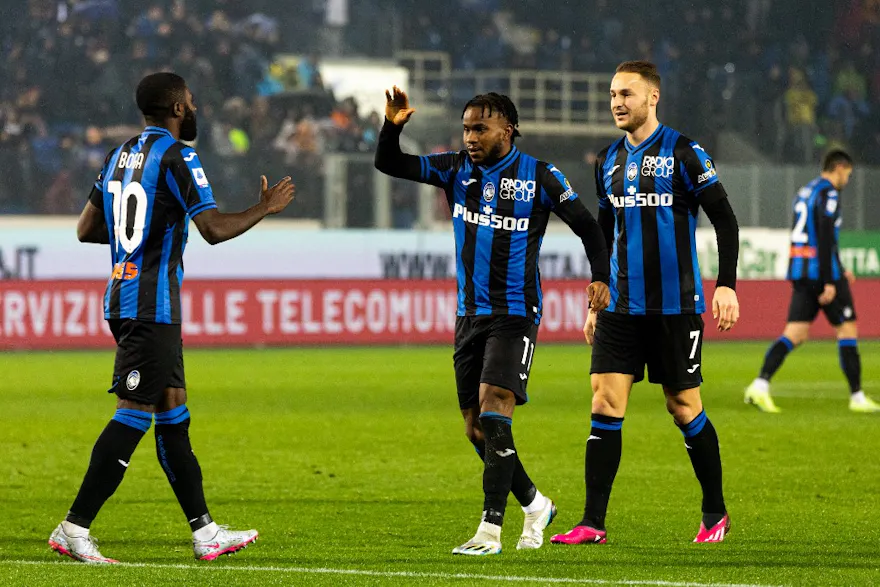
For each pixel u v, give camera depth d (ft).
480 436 68.64
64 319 241.14
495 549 63.82
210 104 309.22
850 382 145.89
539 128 325.62
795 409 147.43
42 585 55.77
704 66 347.15
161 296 61.31
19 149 261.03
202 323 249.34
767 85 341.82
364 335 258.57
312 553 64.64
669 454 108.06
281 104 314.35
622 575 58.08
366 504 82.58
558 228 287.07
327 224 274.98
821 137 341.82
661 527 73.31
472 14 349.82
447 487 90.43
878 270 288.71
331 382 183.62
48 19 307.78
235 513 78.95
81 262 253.24
